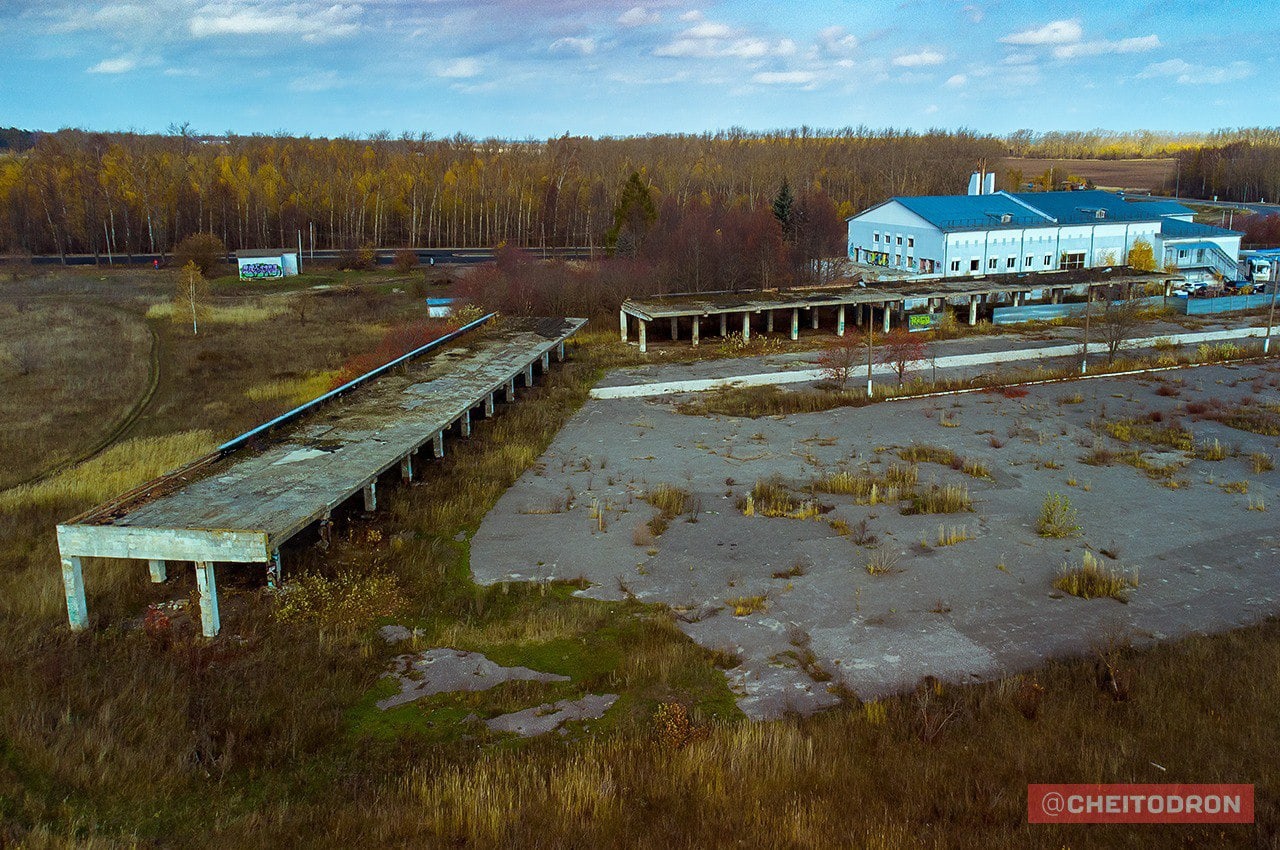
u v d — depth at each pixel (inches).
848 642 622.2
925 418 1216.8
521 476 998.4
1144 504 886.4
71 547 616.4
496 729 525.0
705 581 722.8
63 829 434.6
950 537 792.9
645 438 1147.9
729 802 458.9
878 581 717.9
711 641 626.5
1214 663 581.3
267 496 723.4
